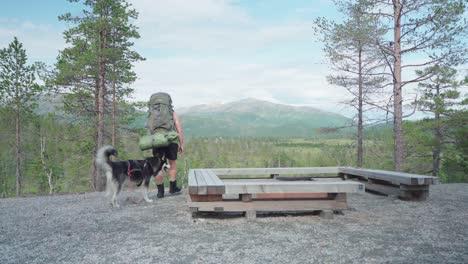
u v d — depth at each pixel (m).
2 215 5.20
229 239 3.80
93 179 16.77
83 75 14.83
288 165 92.56
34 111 25.95
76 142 18.23
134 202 6.16
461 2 9.73
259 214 5.04
